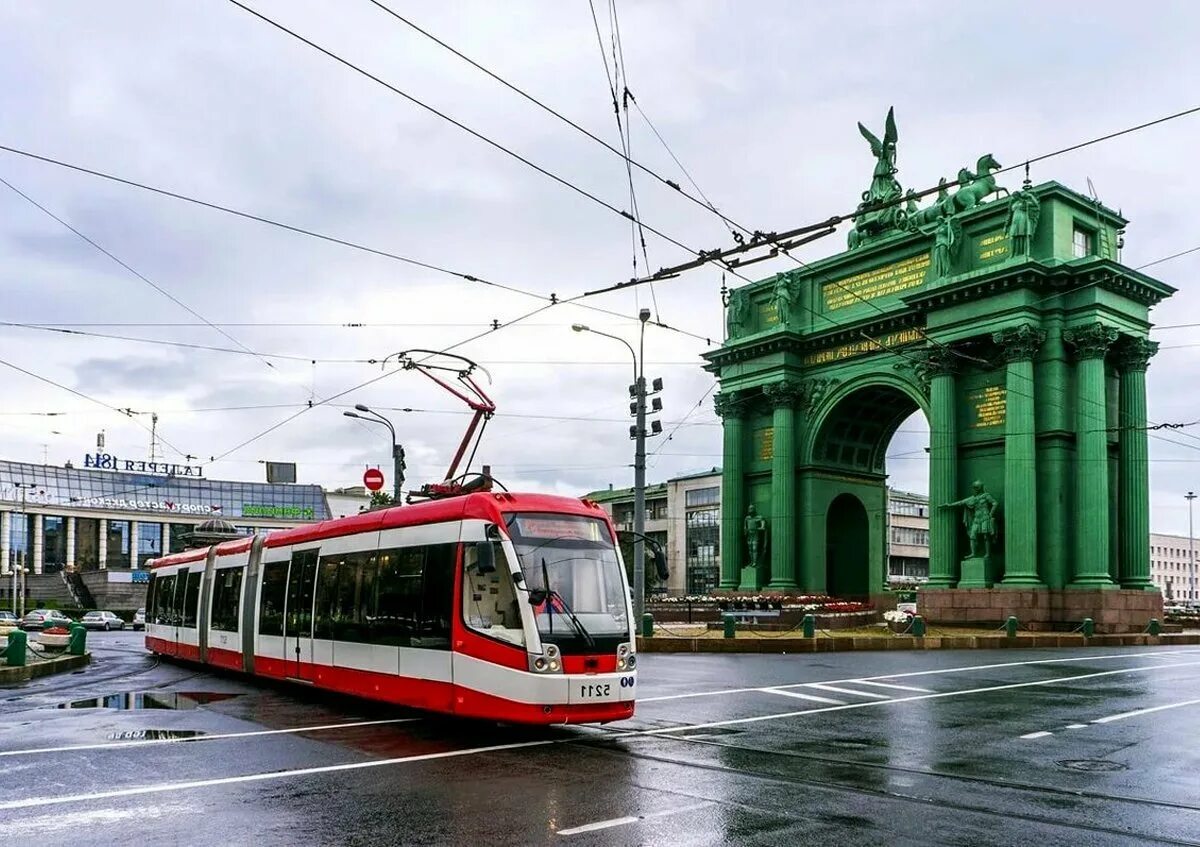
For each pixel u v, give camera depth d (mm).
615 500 122188
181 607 28203
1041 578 42531
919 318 47250
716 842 8820
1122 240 46969
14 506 112312
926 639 36719
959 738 14875
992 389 44844
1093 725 16281
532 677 13836
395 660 16438
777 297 53688
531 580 14375
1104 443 42312
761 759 12938
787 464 52188
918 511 121875
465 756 12984
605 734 15086
